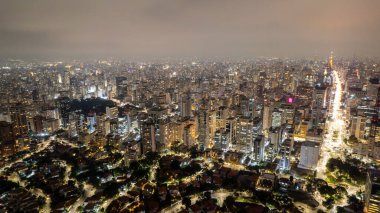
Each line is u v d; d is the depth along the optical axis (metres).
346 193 198.12
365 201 175.00
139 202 193.00
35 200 198.62
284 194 199.00
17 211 186.50
